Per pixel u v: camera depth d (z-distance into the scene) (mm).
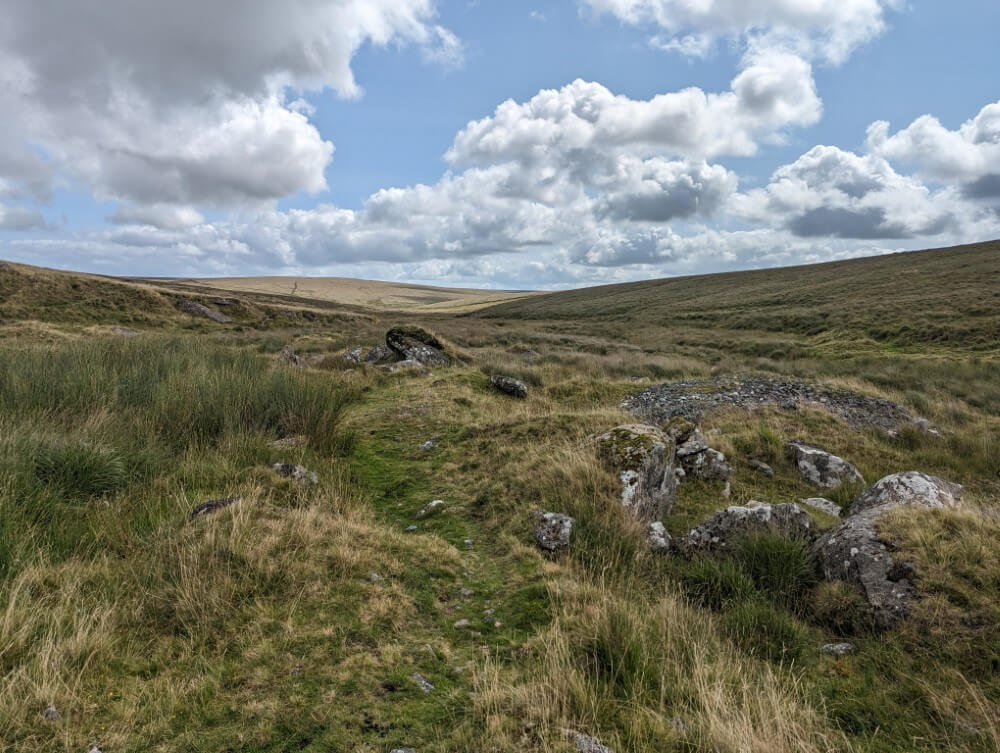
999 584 3977
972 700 3273
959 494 6590
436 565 5188
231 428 7957
